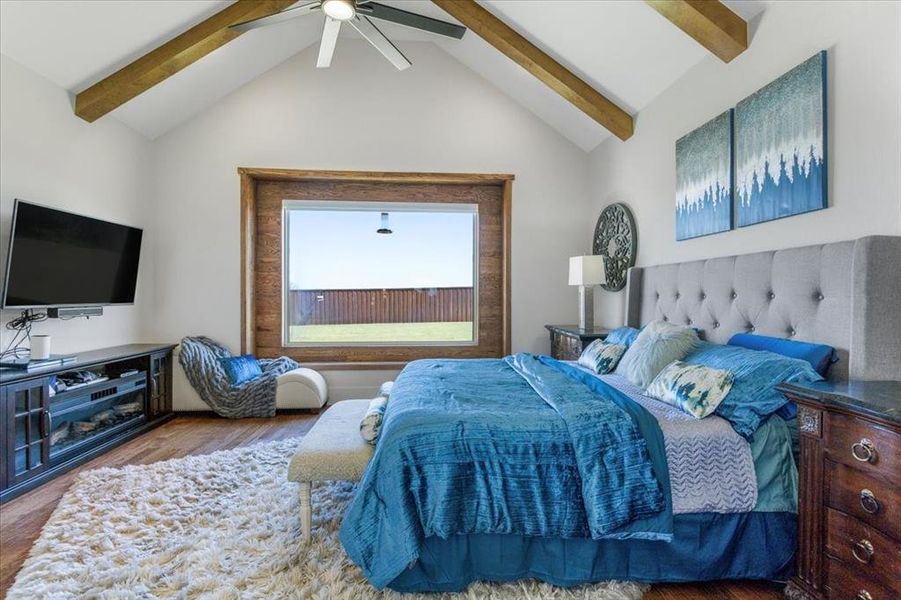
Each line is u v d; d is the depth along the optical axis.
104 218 3.60
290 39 4.12
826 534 1.40
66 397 2.88
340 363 4.61
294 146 4.37
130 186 3.91
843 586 1.34
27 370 2.53
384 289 4.88
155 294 4.21
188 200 4.25
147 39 3.19
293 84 4.36
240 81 4.23
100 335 3.59
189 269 4.26
